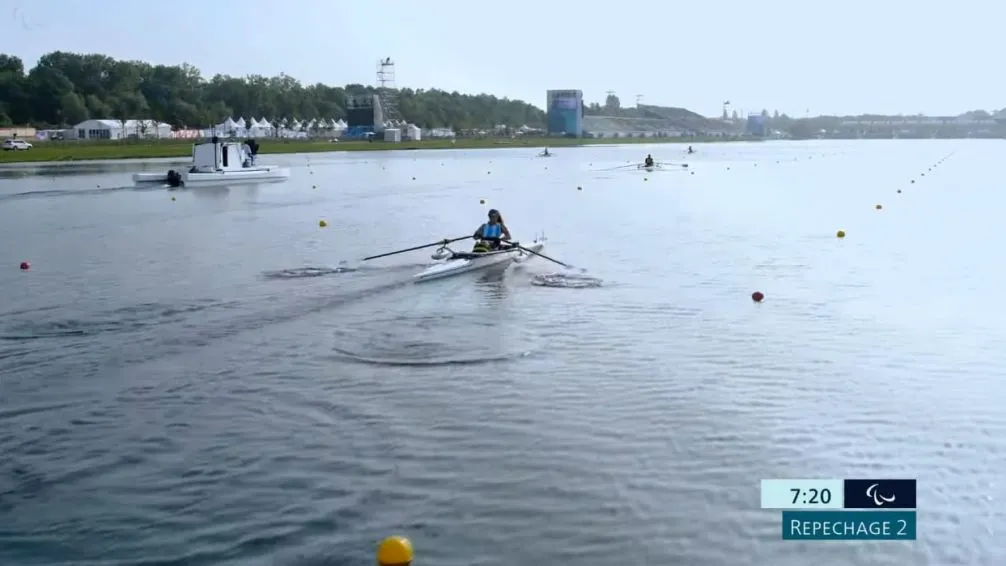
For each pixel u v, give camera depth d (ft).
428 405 48.42
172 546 34.55
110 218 134.72
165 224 126.93
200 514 36.83
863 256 96.63
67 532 35.60
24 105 526.98
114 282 80.94
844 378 53.06
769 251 100.32
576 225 126.00
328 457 41.83
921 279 82.99
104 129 495.82
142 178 199.93
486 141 613.52
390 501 37.63
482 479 39.50
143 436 44.45
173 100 559.79
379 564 32.83
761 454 42.14
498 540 34.65
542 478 39.60
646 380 52.60
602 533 35.17
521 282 81.15
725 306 71.61
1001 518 36.42
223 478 39.86
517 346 59.67
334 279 82.38
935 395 50.11
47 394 50.31
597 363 55.88
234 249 101.86
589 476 39.78
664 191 191.42
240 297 74.28
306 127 647.15
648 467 40.68
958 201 165.17
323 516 36.47
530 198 173.17
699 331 63.72
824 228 121.90
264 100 618.85
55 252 99.50
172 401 49.21
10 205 155.94
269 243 107.04
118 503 37.83
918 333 63.21
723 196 177.78
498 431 44.75
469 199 170.91
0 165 295.48
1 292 76.48
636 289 78.23
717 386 51.57
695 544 34.47
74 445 43.47
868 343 60.64
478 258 86.94
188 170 208.64
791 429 45.14
